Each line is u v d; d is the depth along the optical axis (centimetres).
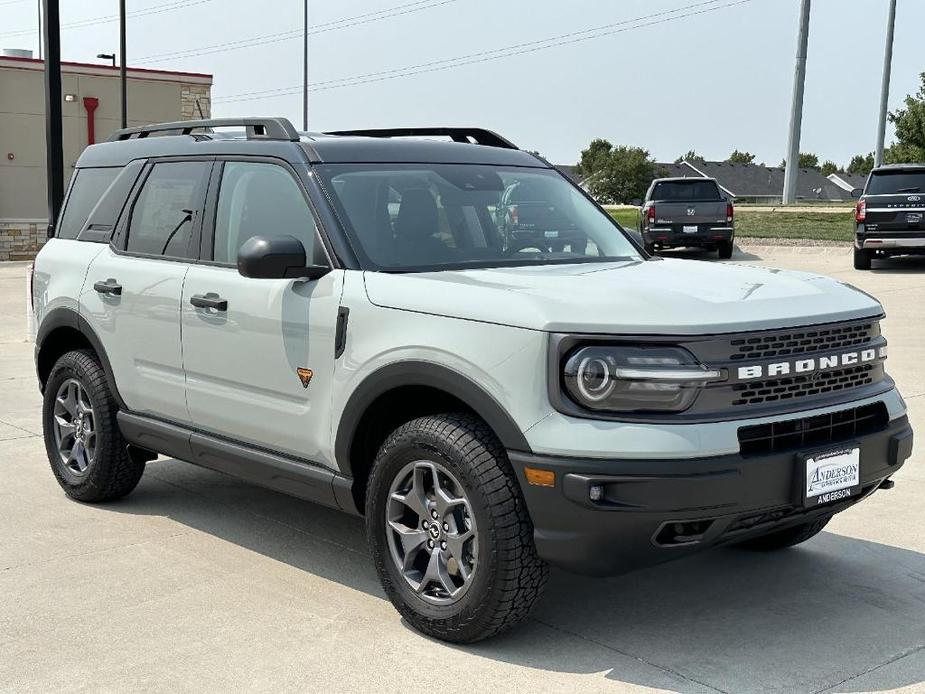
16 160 2789
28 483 645
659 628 425
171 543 533
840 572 488
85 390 588
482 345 390
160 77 3002
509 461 385
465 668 388
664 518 364
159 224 553
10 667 390
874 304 439
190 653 402
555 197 534
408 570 425
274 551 522
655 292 398
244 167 513
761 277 451
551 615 439
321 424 451
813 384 401
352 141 503
